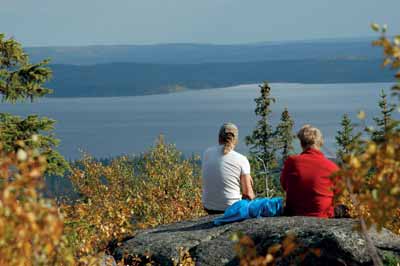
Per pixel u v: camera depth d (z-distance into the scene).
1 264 4.37
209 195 13.73
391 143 4.37
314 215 11.67
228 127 13.75
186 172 36.75
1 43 21.02
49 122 18.77
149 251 11.78
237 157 13.58
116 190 37.34
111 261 10.51
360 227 4.78
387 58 4.40
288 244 4.61
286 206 12.13
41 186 4.29
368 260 9.59
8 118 18.50
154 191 30.92
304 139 12.11
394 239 9.99
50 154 18.05
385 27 4.37
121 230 11.16
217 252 11.25
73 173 35.59
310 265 9.86
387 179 4.35
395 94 4.52
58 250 5.10
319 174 11.72
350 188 4.54
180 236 12.18
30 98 21.09
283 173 12.16
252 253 4.57
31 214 4.14
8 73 20.91
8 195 4.14
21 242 4.32
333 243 9.79
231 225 12.09
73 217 10.95
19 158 4.23
